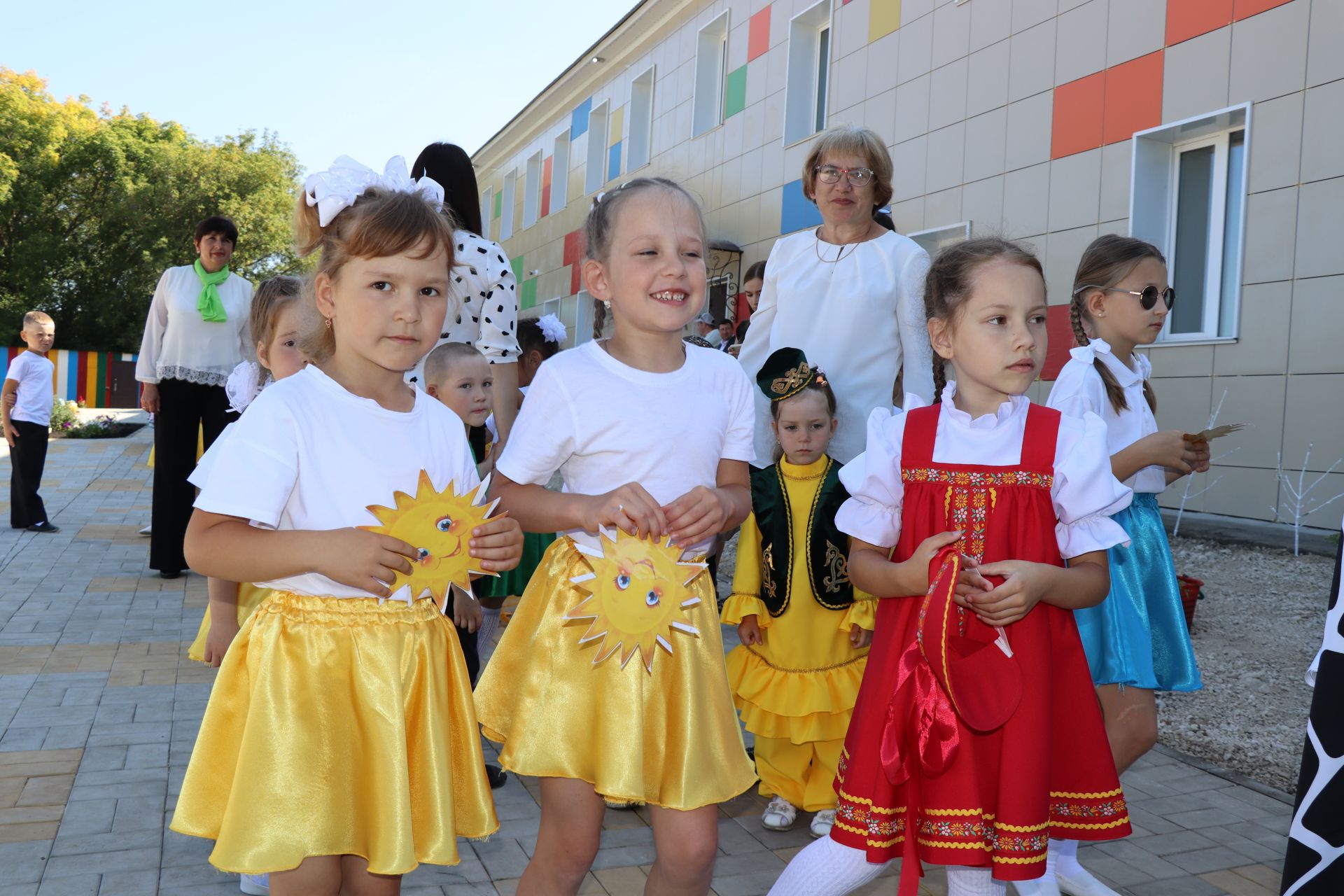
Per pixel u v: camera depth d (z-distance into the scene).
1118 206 8.41
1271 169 7.37
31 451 7.93
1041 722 2.00
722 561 7.23
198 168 31.23
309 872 1.74
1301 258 7.20
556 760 1.96
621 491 1.94
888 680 2.13
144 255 30.61
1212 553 6.95
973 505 2.13
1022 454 2.13
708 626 2.07
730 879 2.72
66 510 9.34
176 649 4.69
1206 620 5.44
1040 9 9.09
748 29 13.63
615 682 1.96
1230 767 3.63
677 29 15.63
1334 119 6.97
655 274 2.02
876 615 2.28
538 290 21.95
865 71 11.34
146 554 7.14
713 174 14.43
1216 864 2.87
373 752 1.77
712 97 14.90
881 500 2.25
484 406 3.43
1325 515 7.07
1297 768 3.50
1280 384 7.36
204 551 1.75
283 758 1.72
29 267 29.94
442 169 3.59
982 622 2.08
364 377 1.91
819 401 3.13
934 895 2.70
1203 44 7.75
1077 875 2.59
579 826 2.00
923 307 3.18
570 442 2.08
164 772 3.23
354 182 1.88
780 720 3.05
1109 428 2.79
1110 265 2.89
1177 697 4.28
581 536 2.07
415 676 1.84
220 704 1.82
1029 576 1.96
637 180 2.14
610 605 1.97
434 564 1.85
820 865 2.12
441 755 1.82
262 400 1.82
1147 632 2.67
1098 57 8.56
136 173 31.14
